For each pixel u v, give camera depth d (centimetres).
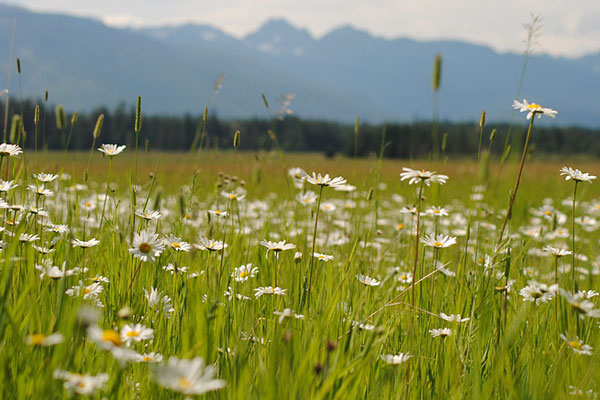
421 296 140
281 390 111
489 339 128
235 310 129
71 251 135
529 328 130
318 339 118
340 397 111
